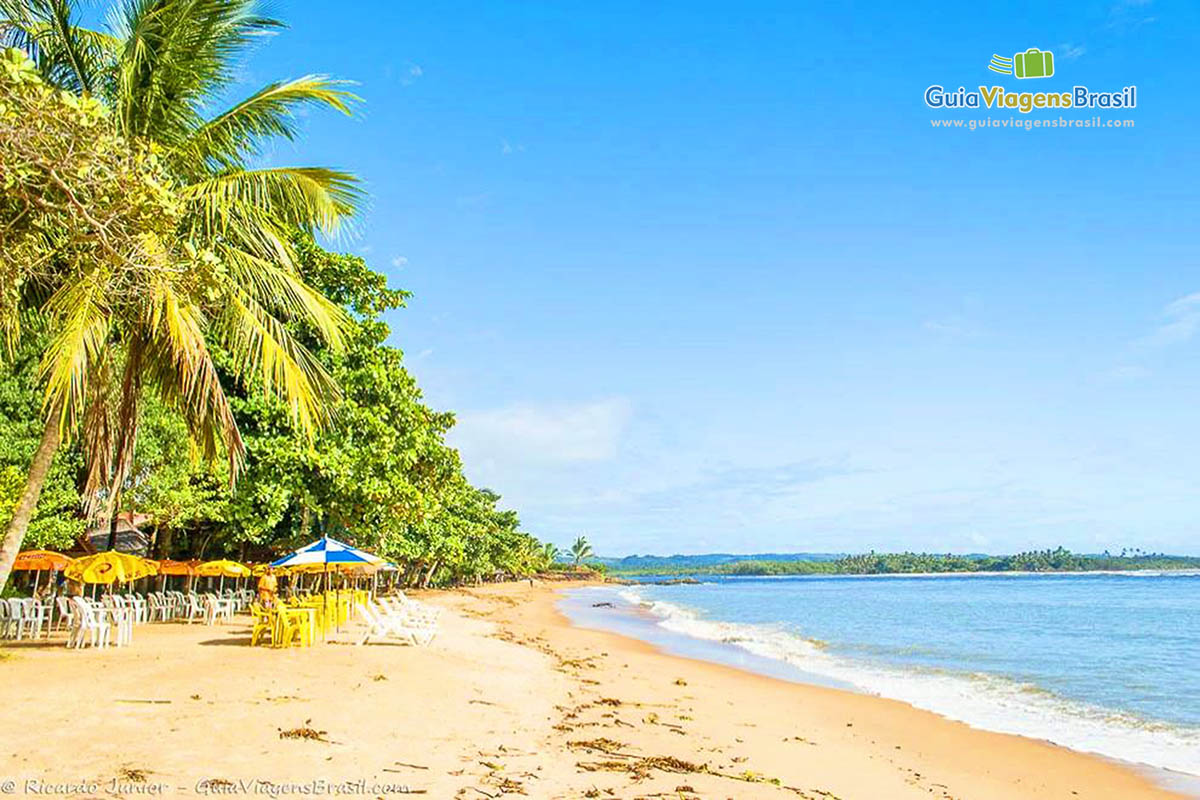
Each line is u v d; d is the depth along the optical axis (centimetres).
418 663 1485
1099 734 1402
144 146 609
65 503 1850
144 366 1287
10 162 509
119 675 1164
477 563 8538
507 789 730
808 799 836
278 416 2411
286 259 1331
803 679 2070
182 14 1223
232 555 3275
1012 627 3972
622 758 923
